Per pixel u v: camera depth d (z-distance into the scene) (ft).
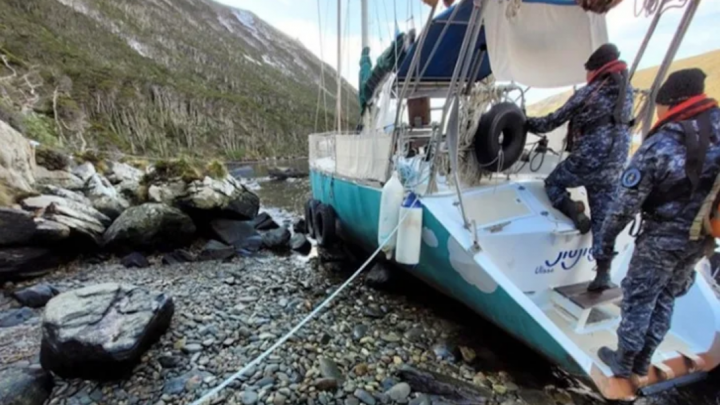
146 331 11.21
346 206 19.69
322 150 26.05
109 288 12.47
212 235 26.50
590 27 12.98
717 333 9.91
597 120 10.63
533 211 12.50
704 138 6.95
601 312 11.45
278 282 18.61
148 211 22.67
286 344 12.42
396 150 14.69
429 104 19.11
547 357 10.27
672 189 7.32
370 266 20.79
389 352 12.23
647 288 8.02
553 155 15.87
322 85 31.12
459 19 12.98
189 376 10.66
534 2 12.02
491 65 12.00
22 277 17.63
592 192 11.25
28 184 22.95
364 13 25.14
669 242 7.55
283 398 9.79
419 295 16.80
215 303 15.64
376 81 18.56
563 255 12.17
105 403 9.64
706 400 9.80
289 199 48.52
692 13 9.79
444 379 10.53
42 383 9.76
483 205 12.69
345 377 10.84
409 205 12.89
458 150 12.68
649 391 9.89
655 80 11.24
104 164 34.81
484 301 11.62
